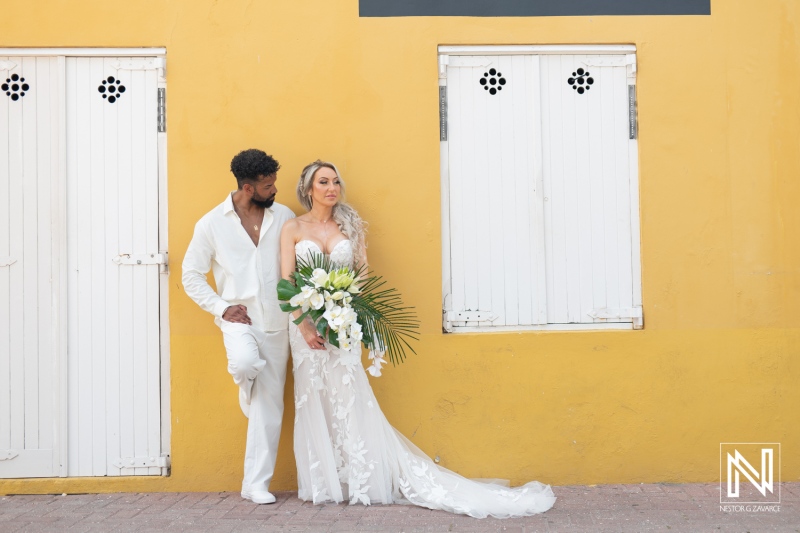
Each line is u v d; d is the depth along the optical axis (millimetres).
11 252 5094
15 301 5090
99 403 5105
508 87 5191
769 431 5137
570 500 4820
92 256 5113
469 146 5188
